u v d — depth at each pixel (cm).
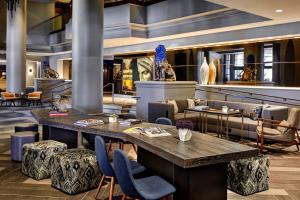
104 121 519
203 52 1273
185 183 298
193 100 981
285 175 529
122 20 1295
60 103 682
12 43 1712
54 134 596
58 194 431
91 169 444
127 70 1675
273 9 742
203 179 302
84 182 437
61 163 440
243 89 1071
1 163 581
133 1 1286
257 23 938
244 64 1121
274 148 710
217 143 340
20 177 502
